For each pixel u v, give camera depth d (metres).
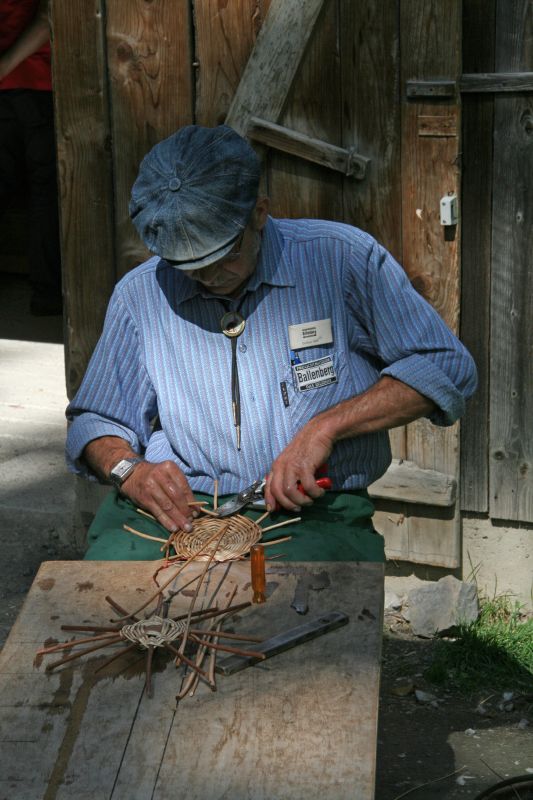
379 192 3.70
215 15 3.74
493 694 3.60
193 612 2.31
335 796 1.82
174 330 2.81
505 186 3.61
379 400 2.71
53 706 2.07
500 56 3.53
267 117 3.73
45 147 6.35
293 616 2.30
